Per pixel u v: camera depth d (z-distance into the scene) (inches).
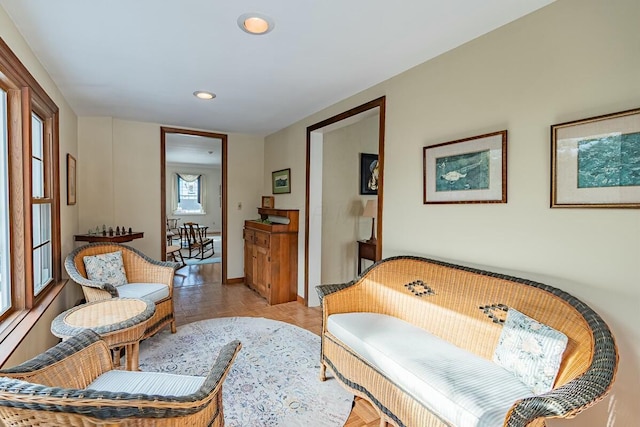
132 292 104.2
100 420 31.7
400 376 60.9
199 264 237.9
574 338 51.9
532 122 64.2
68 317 71.3
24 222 77.8
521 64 65.9
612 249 53.3
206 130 176.4
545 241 62.2
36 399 29.9
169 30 71.3
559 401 38.0
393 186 98.5
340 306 88.3
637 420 50.9
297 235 155.6
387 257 100.9
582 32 56.9
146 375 55.3
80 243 140.9
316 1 60.6
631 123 50.9
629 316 51.6
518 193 66.5
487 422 45.3
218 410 51.9
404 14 65.0
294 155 159.2
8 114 75.2
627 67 51.7
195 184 429.7
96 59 85.8
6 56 62.2
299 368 93.3
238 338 112.5
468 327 69.9
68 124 124.9
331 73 95.9
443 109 82.5
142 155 159.8
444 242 82.7
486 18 66.6
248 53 82.5
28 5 61.4
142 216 160.7
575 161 57.6
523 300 62.2
